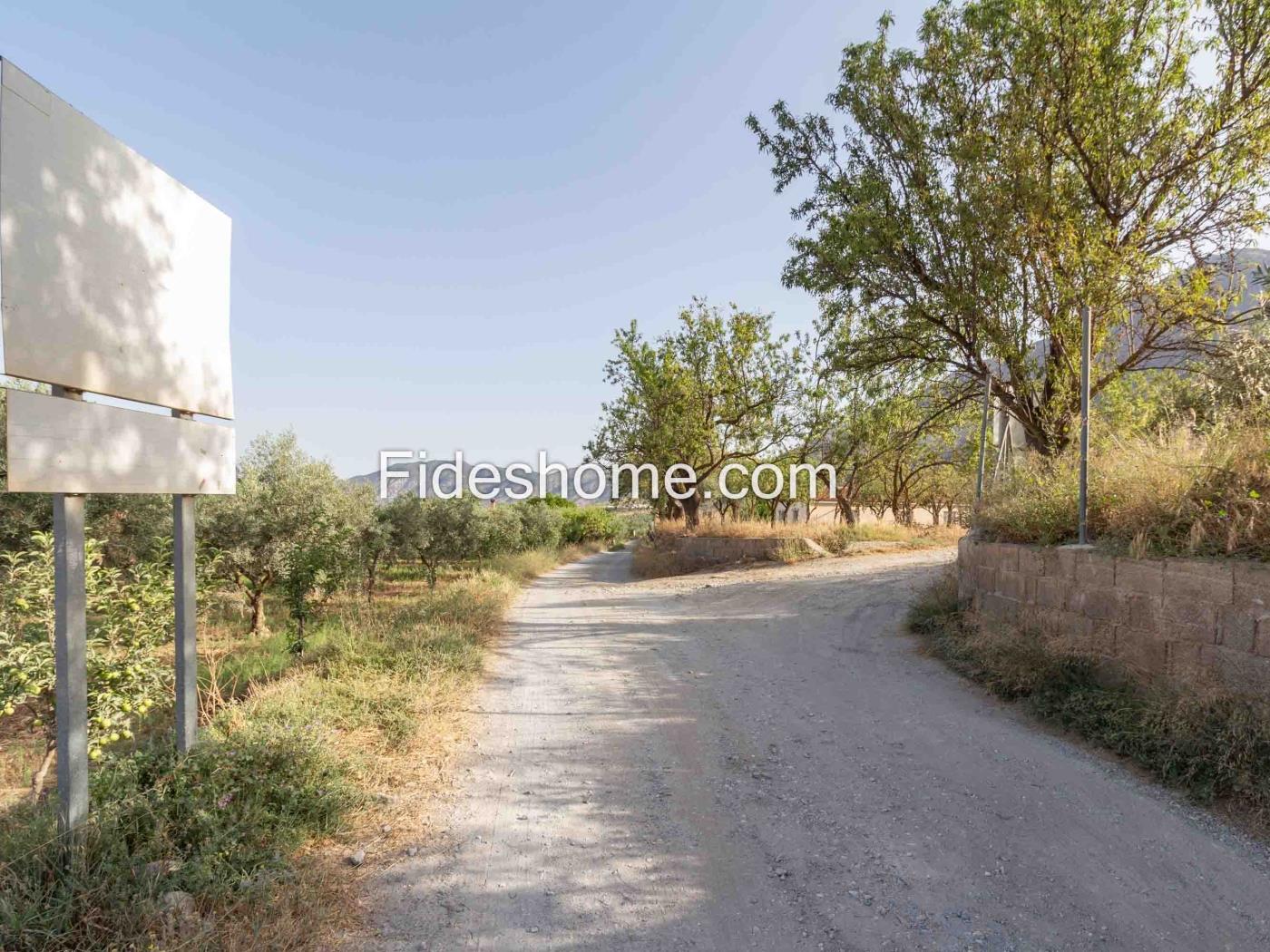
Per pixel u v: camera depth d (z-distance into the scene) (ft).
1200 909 10.62
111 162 11.97
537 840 13.15
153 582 18.92
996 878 11.64
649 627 37.14
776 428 95.45
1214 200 37.55
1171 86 37.14
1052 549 23.26
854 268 42.70
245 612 51.26
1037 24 37.35
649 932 10.30
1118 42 36.37
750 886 11.57
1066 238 36.37
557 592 59.41
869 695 22.47
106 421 11.53
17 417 9.66
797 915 10.73
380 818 13.87
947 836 13.10
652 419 96.37
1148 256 37.91
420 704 20.57
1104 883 11.39
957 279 39.86
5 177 9.66
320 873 11.51
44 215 10.37
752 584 52.54
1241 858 11.98
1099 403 39.93
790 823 13.83
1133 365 39.83
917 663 26.17
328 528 43.06
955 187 39.27
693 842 13.10
